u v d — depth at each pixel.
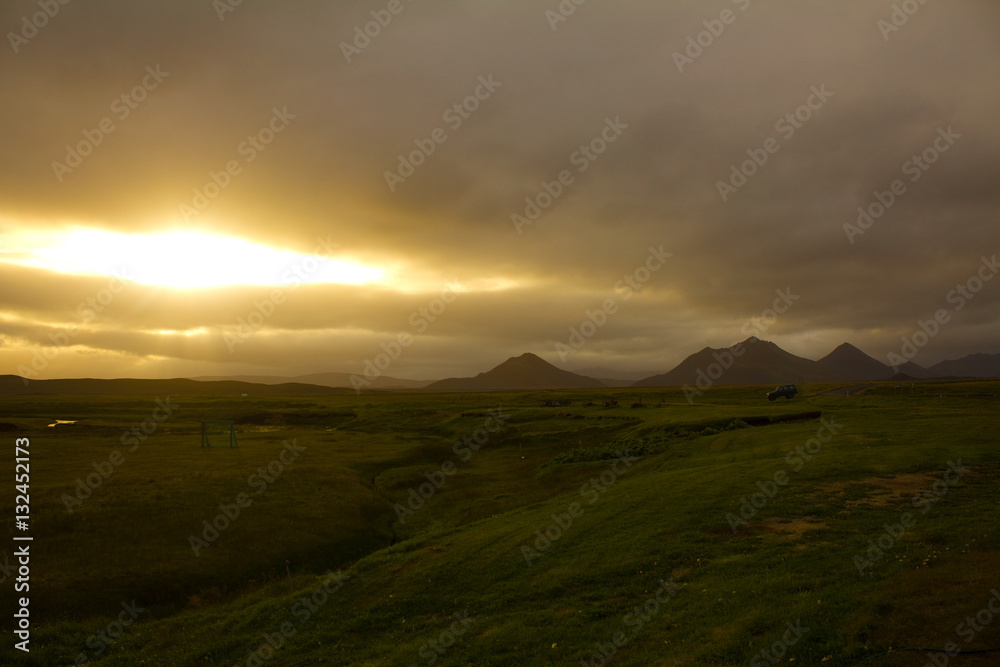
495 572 23.33
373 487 55.06
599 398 153.12
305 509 41.97
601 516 27.73
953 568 15.10
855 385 166.38
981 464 27.66
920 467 28.11
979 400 82.50
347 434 105.12
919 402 78.50
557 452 72.06
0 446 80.19
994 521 19.08
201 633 22.66
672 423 65.25
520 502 43.09
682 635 15.03
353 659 18.16
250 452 75.19
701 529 23.03
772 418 60.94
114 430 107.56
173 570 30.42
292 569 33.47
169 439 92.69
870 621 12.88
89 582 28.05
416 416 124.31
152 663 20.61
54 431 103.12
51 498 39.75
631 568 20.50
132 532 34.34
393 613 21.44
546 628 17.34
